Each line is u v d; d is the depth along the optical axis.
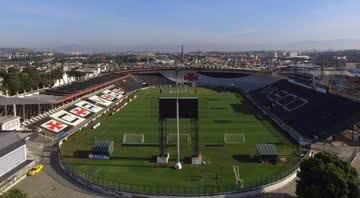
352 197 59.59
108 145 95.69
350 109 116.38
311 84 182.00
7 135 86.31
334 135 105.81
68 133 117.69
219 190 71.81
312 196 59.44
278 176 78.69
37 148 101.50
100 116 152.38
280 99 181.12
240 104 183.75
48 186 74.44
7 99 133.62
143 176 80.00
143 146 104.75
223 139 112.69
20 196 54.47
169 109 86.62
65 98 153.50
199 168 85.56
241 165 87.69
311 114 135.12
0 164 75.19
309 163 63.28
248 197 69.12
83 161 90.62
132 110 167.00
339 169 61.41
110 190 71.12
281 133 120.50
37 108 137.12
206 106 176.88
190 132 121.88
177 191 71.19
